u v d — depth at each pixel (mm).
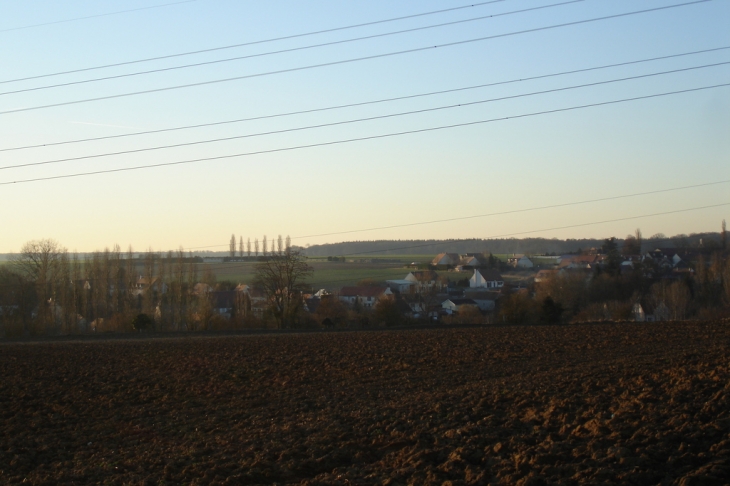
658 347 27734
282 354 32250
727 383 15328
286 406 20250
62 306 58250
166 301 64438
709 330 33562
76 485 12930
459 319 58188
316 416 18297
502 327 42656
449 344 33531
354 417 17500
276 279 56938
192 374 27297
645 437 12164
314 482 11859
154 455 15102
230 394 22875
